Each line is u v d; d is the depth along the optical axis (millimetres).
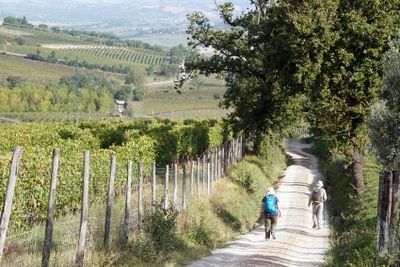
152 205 24875
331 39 32000
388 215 17781
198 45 58844
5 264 14672
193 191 35812
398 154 22625
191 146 54062
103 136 50219
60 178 24781
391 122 22922
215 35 57656
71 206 25984
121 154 34875
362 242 22406
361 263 18531
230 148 54875
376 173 44375
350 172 45625
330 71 32750
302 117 58438
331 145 35656
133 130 52812
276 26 36375
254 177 48719
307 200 47344
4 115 189125
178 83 59844
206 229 28609
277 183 58844
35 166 22844
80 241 18047
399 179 17953
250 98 57406
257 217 40344
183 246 24281
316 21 32031
